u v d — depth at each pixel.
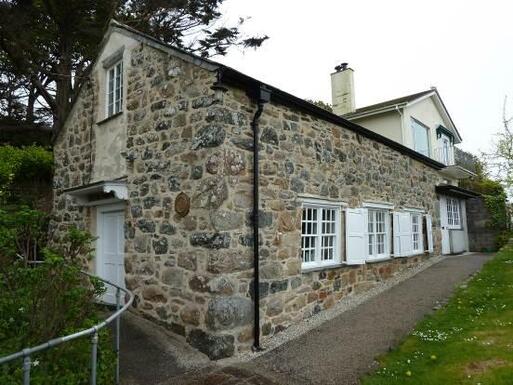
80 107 8.35
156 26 12.83
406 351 4.74
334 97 16.36
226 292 5.01
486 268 9.38
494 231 15.62
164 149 6.03
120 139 6.97
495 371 3.92
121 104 7.36
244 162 5.47
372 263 8.44
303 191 6.46
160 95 6.23
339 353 4.84
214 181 5.17
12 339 3.39
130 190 6.59
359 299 7.36
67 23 11.67
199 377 4.32
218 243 5.05
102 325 3.08
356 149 8.13
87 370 3.37
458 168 15.05
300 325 5.99
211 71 5.37
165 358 4.80
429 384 3.84
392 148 9.84
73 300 3.68
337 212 7.45
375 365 4.43
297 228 6.27
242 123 5.52
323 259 7.13
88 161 7.84
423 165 12.03
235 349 4.99
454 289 7.68
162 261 5.83
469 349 4.52
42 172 10.45
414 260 10.80
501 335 4.87
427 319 5.89
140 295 6.17
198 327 5.12
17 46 10.88
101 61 7.84
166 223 5.83
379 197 8.92
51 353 3.26
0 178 9.61
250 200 5.49
